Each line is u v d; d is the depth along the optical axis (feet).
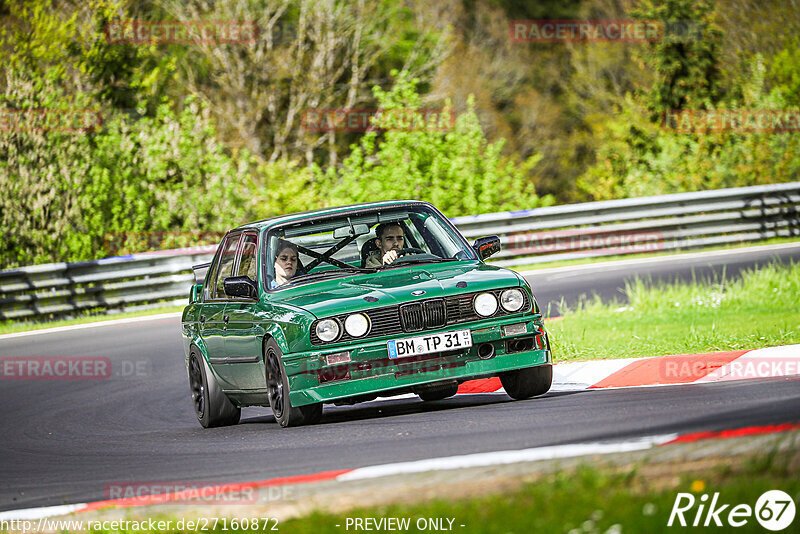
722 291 166.81
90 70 352.69
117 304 240.53
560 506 51.19
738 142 349.20
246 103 497.87
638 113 420.77
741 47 474.90
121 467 88.33
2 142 293.64
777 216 267.80
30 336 211.00
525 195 330.75
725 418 73.61
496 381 116.16
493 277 97.19
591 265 241.35
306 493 64.13
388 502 58.18
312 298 96.53
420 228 108.78
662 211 261.03
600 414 82.64
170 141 314.55
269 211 331.36
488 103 561.84
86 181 297.94
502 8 602.03
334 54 515.50
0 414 134.51
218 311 110.11
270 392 98.63
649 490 52.65
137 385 147.33
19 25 354.13
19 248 291.99
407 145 321.73
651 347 121.49
